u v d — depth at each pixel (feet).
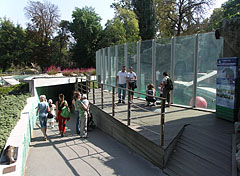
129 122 18.08
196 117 19.51
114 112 21.71
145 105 26.02
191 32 102.27
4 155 10.76
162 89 24.66
